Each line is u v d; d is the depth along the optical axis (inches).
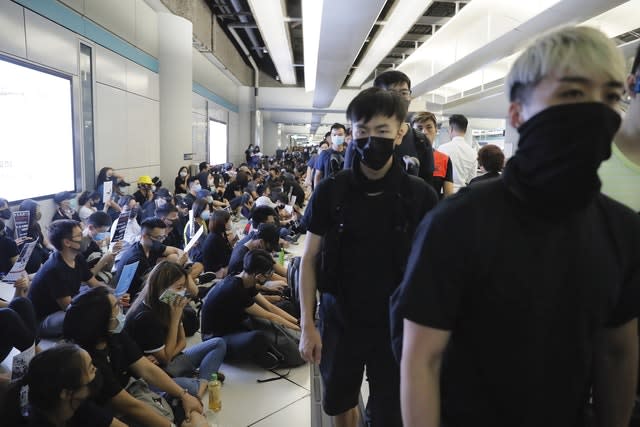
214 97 598.2
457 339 31.7
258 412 100.5
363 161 53.4
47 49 193.5
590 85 26.4
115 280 143.6
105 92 258.2
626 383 33.0
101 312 77.8
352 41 274.4
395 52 717.9
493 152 135.6
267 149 1064.2
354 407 64.9
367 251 55.4
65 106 211.5
